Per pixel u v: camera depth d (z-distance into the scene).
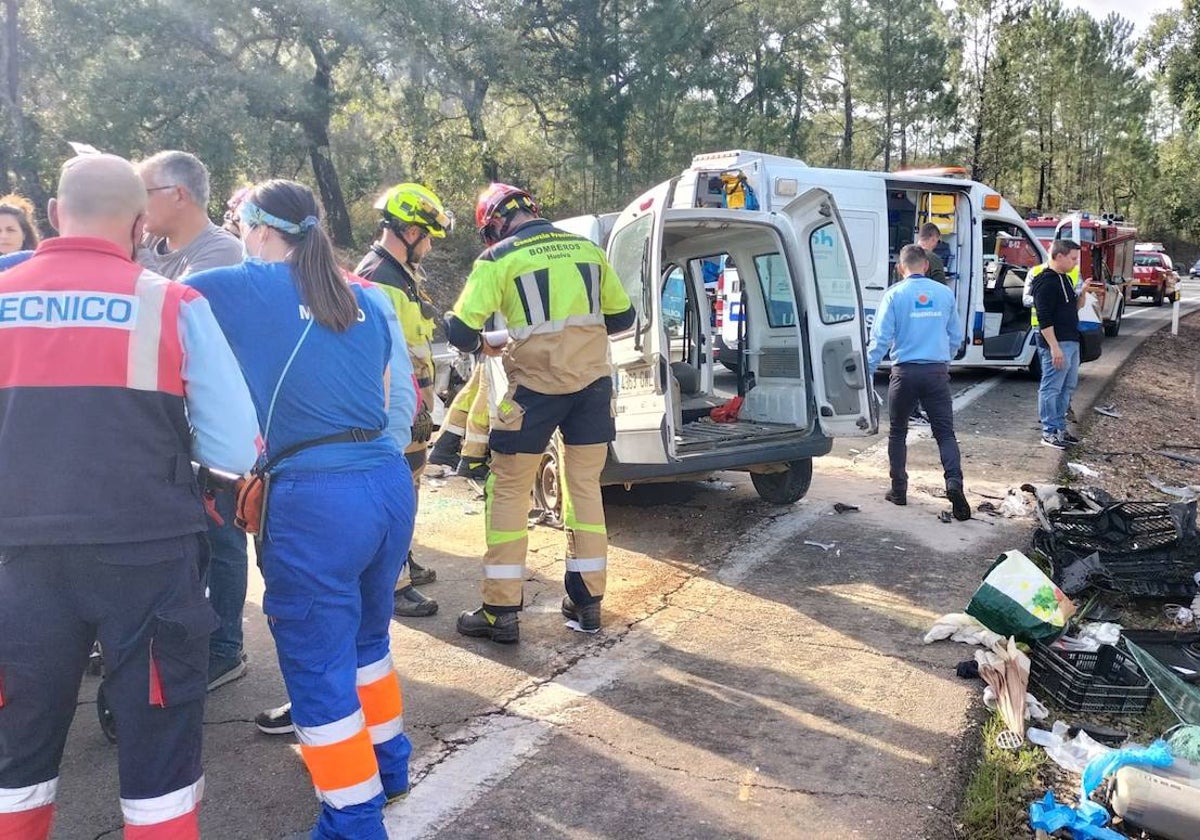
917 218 13.33
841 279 6.37
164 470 2.37
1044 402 9.27
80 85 20.92
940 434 6.64
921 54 38.78
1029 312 13.64
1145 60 32.69
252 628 4.80
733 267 7.88
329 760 2.76
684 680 4.22
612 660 4.42
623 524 6.61
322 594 2.72
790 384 6.93
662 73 29.45
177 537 2.38
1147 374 14.82
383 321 3.03
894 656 4.47
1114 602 5.22
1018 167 46.16
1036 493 6.42
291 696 2.80
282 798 3.30
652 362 5.69
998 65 43.16
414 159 26.80
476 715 3.89
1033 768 3.58
